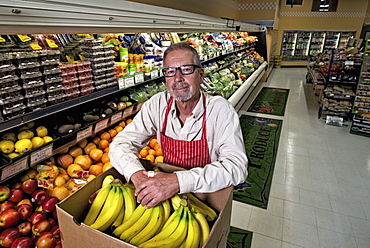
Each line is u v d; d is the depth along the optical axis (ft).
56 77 5.22
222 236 3.03
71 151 6.45
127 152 3.92
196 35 15.17
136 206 3.40
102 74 6.53
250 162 11.56
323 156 12.25
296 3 41.86
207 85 13.42
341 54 16.05
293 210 8.45
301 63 44.80
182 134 4.31
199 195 3.67
